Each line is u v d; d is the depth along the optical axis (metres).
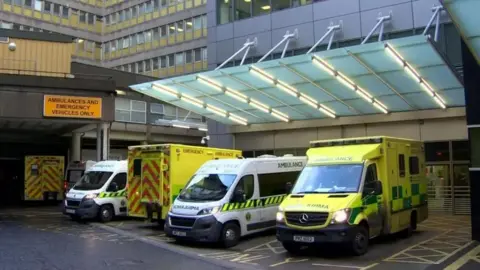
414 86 17.05
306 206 10.92
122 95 36.19
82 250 12.21
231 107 22.41
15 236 14.84
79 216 18.84
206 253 11.92
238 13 25.89
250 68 16.58
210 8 27.14
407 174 13.59
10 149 31.78
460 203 19.44
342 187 11.45
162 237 14.75
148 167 16.56
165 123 38.19
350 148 12.43
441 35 19.50
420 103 19.41
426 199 15.03
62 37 26.08
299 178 12.32
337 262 10.41
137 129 36.78
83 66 32.41
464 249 11.70
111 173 19.53
